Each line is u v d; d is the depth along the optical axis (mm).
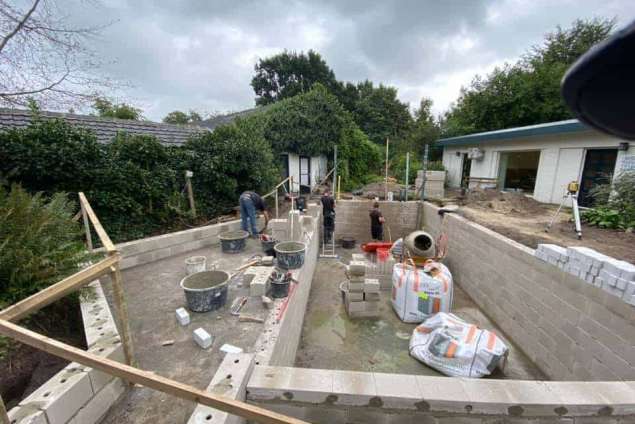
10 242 2283
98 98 5031
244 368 1650
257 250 4828
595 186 6332
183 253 4684
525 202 7047
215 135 6930
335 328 3986
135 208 4996
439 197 8977
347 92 24750
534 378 3188
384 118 24391
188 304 2939
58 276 2389
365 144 16344
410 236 5832
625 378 2357
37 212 2604
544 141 8211
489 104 13203
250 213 5367
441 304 4031
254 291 3145
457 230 5570
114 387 1808
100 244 4402
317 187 12812
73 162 4250
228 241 4621
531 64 13383
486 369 3025
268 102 26062
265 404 1633
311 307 4555
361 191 11773
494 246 4246
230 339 2500
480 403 1550
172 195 5738
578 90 427
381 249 5996
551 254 3150
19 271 2215
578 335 2807
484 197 7926
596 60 362
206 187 6555
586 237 4383
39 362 2020
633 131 492
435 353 3189
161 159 5723
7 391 1783
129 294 3309
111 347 1842
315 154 13578
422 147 16812
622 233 4562
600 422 1575
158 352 2338
